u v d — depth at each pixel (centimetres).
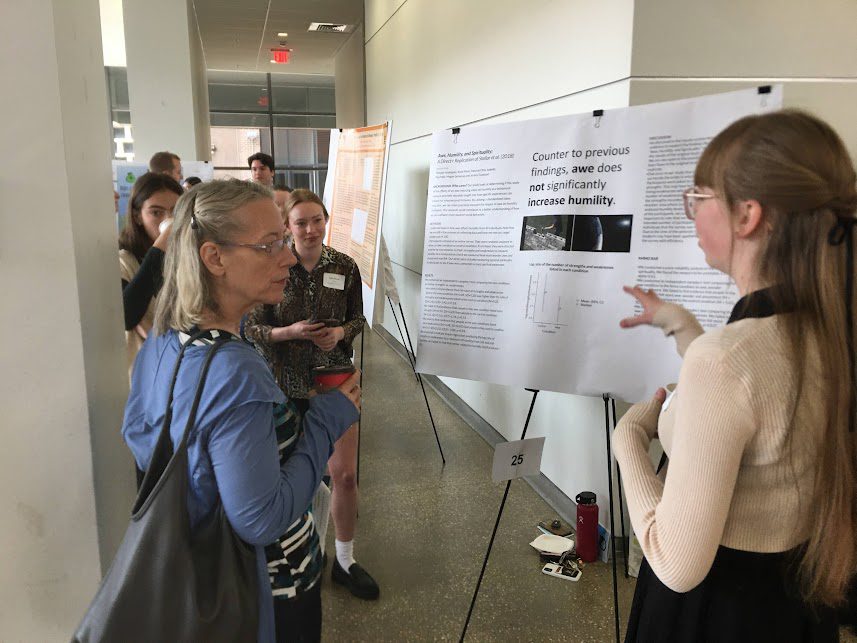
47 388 151
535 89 306
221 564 103
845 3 232
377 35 683
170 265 117
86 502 157
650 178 179
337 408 131
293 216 237
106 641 95
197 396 103
